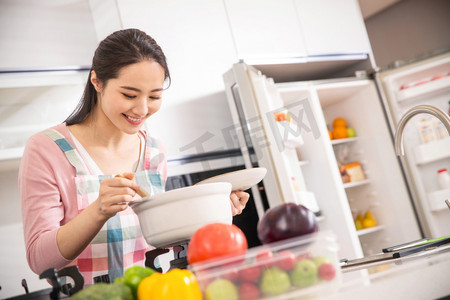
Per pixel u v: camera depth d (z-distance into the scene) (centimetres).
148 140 152
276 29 296
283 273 75
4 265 233
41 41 230
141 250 141
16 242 238
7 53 223
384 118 327
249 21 288
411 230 321
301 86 301
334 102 356
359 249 295
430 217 316
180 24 264
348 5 330
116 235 134
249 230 250
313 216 84
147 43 122
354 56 326
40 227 117
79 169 132
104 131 138
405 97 315
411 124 325
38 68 225
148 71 119
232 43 279
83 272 130
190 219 93
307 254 77
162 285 73
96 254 131
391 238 335
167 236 94
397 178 325
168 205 93
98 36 240
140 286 76
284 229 82
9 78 218
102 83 123
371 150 339
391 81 326
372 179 342
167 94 253
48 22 233
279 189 244
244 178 116
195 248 79
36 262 111
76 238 106
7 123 225
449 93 321
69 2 238
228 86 262
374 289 76
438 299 86
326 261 77
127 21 248
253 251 76
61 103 236
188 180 247
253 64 285
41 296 80
